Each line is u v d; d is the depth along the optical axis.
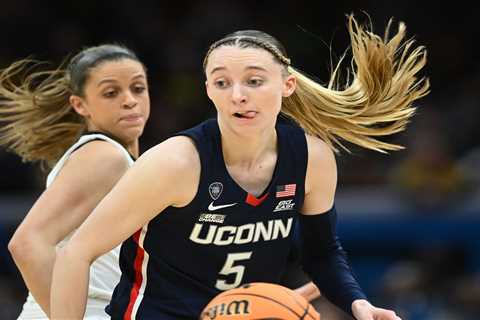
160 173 8.40
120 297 9.16
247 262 8.88
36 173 26.06
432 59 33.28
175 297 8.88
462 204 23.89
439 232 23.34
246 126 8.41
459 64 33.28
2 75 12.30
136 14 32.97
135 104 11.03
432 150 25.02
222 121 8.60
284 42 32.25
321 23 32.91
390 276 21.88
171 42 32.56
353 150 27.08
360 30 9.72
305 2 33.28
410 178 24.30
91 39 32.03
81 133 11.91
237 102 8.30
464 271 22.77
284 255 9.08
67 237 10.57
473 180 25.20
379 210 23.56
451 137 29.39
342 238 23.41
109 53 11.05
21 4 31.88
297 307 7.83
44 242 10.13
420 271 21.55
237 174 8.77
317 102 9.69
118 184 8.52
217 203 8.60
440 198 23.89
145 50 32.16
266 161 8.88
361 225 23.44
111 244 8.54
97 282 10.49
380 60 9.66
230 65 8.38
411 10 33.38
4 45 30.78
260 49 8.48
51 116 11.90
